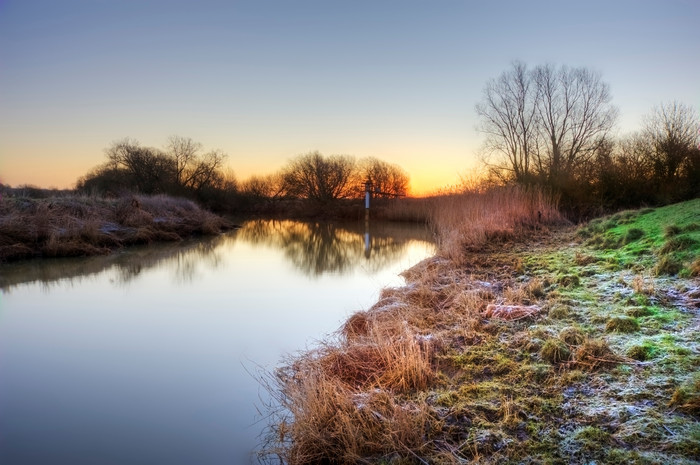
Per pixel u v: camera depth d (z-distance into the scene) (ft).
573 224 43.32
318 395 13.32
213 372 18.51
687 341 13.55
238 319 26.05
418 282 26.86
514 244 35.22
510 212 43.32
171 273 40.22
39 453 12.84
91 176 133.90
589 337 14.94
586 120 68.13
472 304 20.48
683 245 21.61
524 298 20.45
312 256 51.60
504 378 13.42
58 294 32.07
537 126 70.90
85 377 18.17
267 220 120.78
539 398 11.91
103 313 27.50
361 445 10.96
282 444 12.76
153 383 17.53
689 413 10.25
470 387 12.96
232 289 33.94
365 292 32.32
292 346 21.33
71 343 22.16
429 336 16.89
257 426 14.19
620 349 13.79
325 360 16.67
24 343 22.12
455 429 11.11
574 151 67.26
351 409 12.23
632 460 9.02
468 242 36.81
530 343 15.12
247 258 49.83
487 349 15.64
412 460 10.27
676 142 46.03
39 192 76.59
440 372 14.33
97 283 35.63
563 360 13.83
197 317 26.53
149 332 23.85
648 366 12.52
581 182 51.52
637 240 26.16
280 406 15.31
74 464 12.30
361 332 20.36
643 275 20.26
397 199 122.52
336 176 143.43
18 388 17.17
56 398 16.31
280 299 30.76
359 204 126.52
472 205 51.24
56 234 46.39
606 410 10.87
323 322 25.16
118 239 53.62
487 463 9.66
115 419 14.79
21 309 28.32
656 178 46.47
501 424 11.00
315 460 11.21
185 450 12.91
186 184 143.54
